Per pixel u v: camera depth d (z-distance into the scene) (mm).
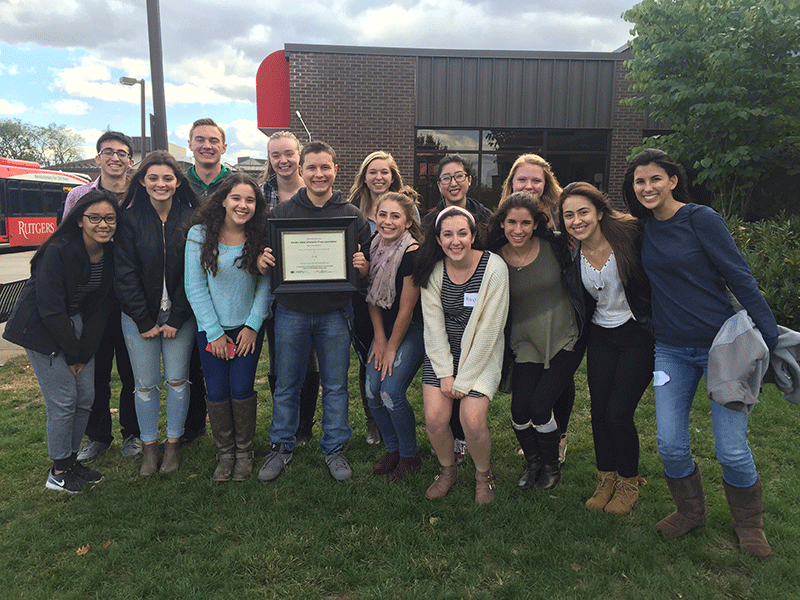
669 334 2594
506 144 11945
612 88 11766
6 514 2986
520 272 2973
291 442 3486
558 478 3246
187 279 3193
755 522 2598
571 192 2707
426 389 3061
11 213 18797
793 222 6422
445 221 2805
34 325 2998
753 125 7941
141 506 3061
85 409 3289
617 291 2752
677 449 2590
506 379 3262
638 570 2473
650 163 2512
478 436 2936
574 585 2426
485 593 2346
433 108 11672
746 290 2363
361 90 11594
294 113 11570
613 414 2801
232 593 2377
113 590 2414
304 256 3170
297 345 3312
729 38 7543
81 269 3082
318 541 2723
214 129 3869
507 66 11617
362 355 3613
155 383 3391
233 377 3312
